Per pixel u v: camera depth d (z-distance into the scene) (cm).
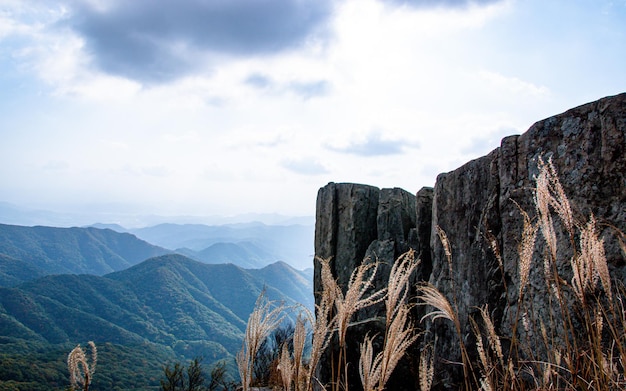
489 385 179
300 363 157
